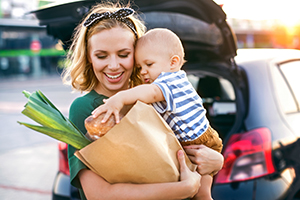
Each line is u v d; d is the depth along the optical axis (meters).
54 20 2.13
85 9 2.02
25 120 8.30
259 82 2.54
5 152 5.55
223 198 2.20
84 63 1.38
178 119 1.23
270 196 2.18
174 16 2.24
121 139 1.05
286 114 2.48
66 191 2.44
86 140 1.13
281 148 2.29
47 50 24.78
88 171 1.15
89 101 1.30
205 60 2.67
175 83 1.21
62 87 17.17
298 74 2.93
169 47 1.28
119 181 1.10
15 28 16.88
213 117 3.32
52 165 4.87
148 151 1.06
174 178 1.11
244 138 2.30
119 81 1.30
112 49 1.24
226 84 3.37
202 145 1.33
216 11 2.17
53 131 1.08
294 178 2.30
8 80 22.61
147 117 1.09
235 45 2.46
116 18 1.29
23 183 4.18
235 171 2.24
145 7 2.10
